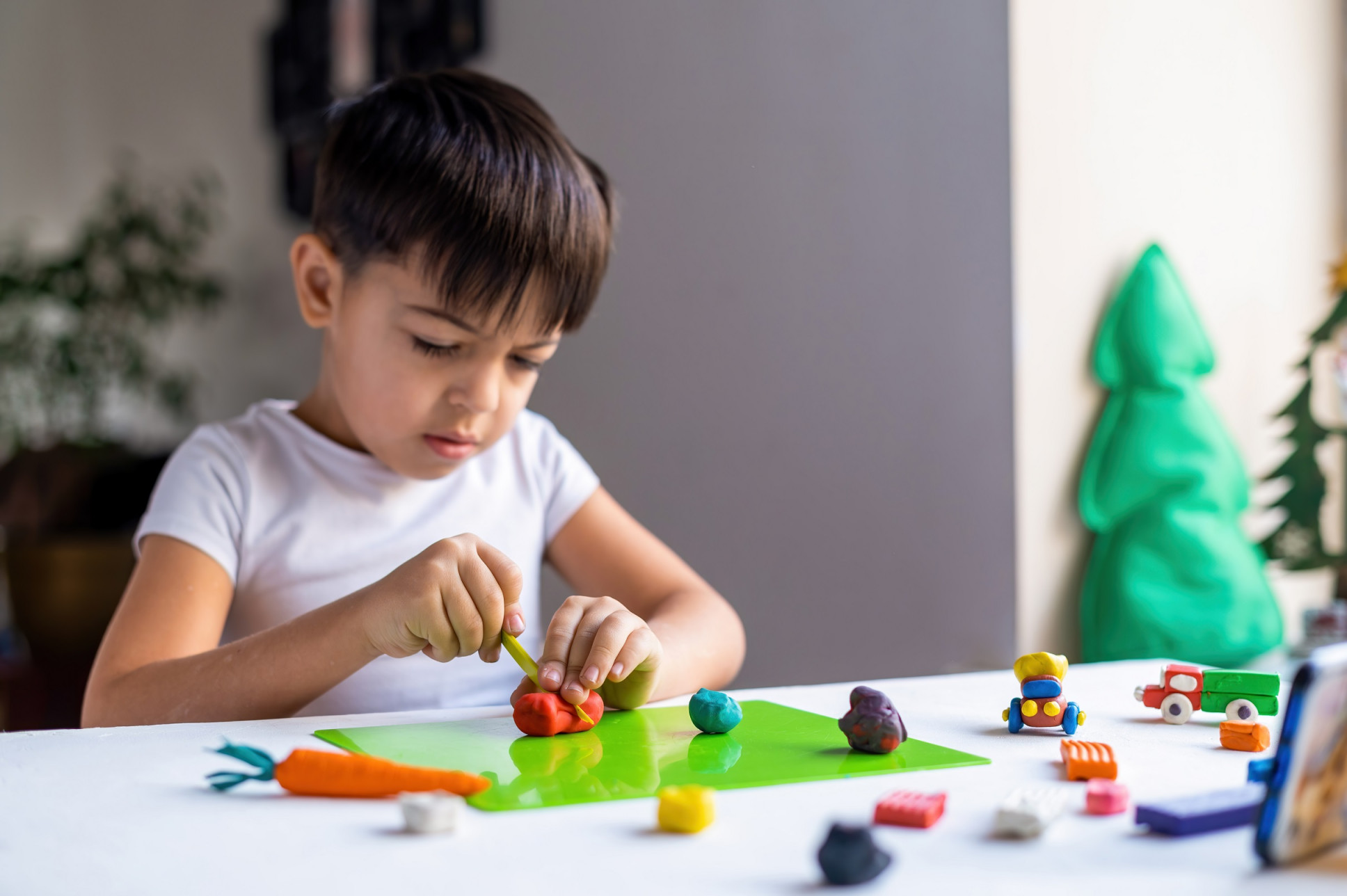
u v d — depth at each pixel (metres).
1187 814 0.39
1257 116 1.33
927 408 1.24
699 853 0.37
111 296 2.70
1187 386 1.17
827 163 1.34
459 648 0.68
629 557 1.06
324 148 0.98
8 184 3.69
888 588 1.29
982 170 1.18
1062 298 1.19
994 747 0.54
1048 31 1.17
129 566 2.18
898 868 0.35
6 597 2.42
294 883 0.34
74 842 0.39
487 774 0.48
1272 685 0.57
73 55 3.46
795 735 0.57
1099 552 1.18
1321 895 0.33
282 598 0.94
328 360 1.01
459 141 0.85
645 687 0.67
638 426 1.60
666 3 1.54
